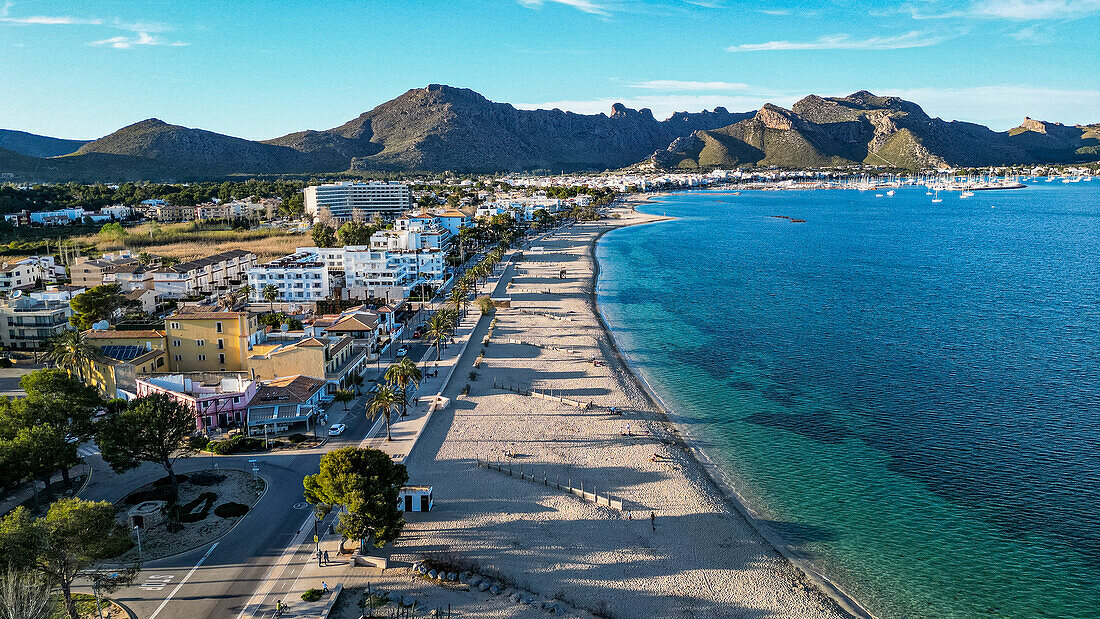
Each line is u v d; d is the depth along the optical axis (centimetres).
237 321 13175
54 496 8700
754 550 8050
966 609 7069
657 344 16888
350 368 13412
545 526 8394
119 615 6456
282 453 10181
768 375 14362
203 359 13325
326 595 6869
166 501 8538
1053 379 13588
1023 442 10762
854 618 6912
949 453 10475
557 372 14525
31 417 8706
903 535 8381
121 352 12938
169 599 6731
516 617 6681
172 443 8844
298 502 8700
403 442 10688
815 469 10100
